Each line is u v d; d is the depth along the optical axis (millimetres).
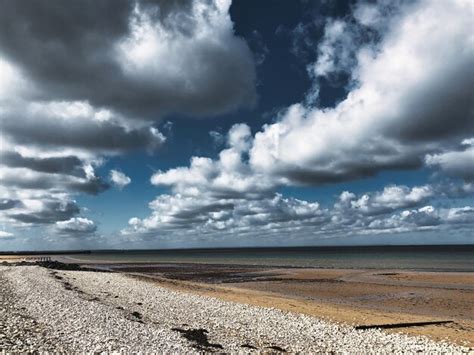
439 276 56375
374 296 38844
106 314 23281
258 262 114688
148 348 15508
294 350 18688
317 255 178375
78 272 63750
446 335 23062
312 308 31656
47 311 22828
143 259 164875
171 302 32000
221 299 36344
